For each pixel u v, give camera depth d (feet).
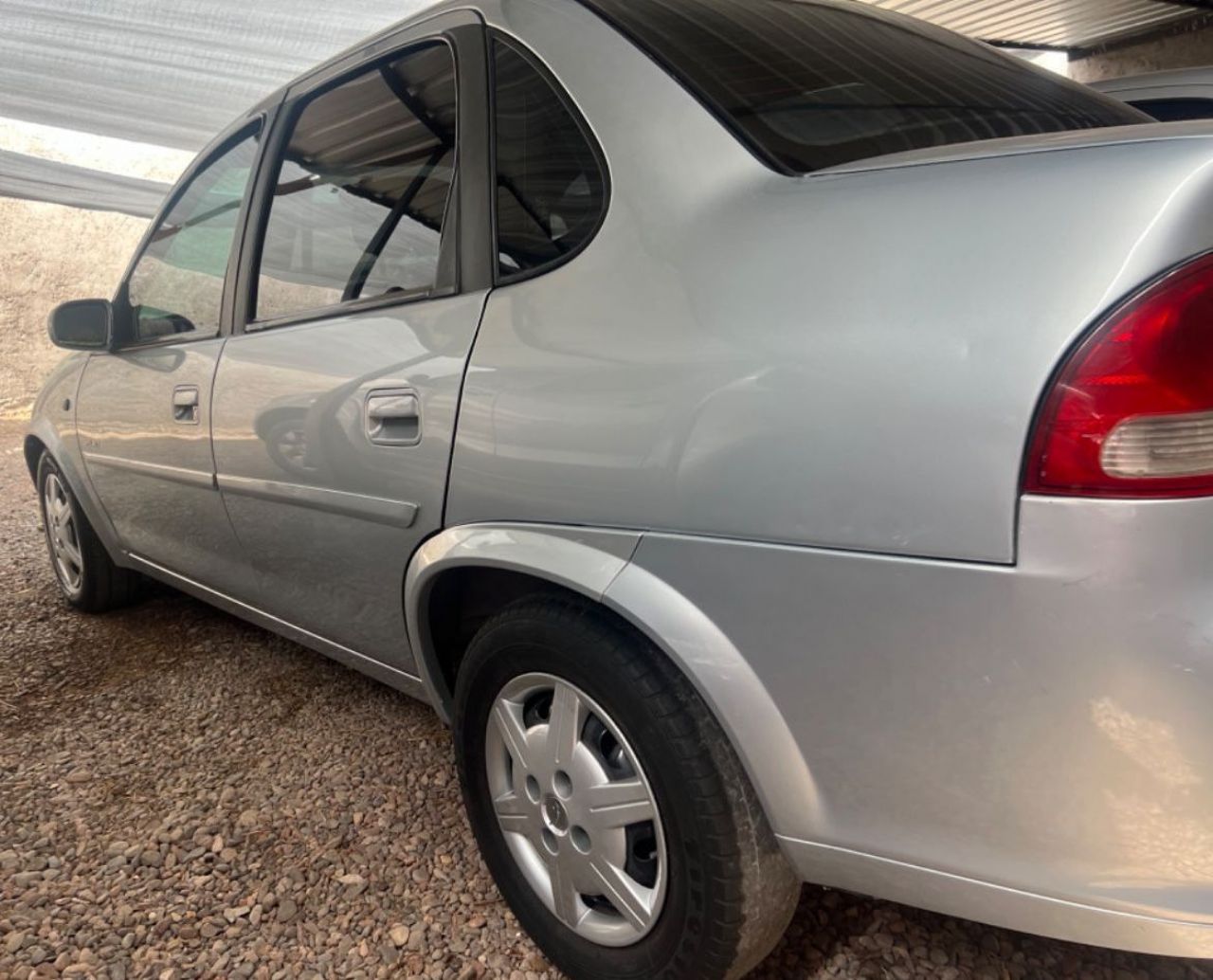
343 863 6.51
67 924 5.99
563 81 5.30
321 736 8.30
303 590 7.32
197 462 8.05
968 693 3.59
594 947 5.11
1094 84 13.09
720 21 5.61
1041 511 3.36
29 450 11.98
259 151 7.93
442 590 5.81
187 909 6.11
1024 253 3.51
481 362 5.19
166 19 15.62
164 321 8.99
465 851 6.61
